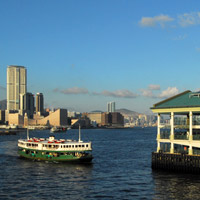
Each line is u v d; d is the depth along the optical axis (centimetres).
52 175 8362
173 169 7938
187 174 7638
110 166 9912
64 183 7394
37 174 8500
